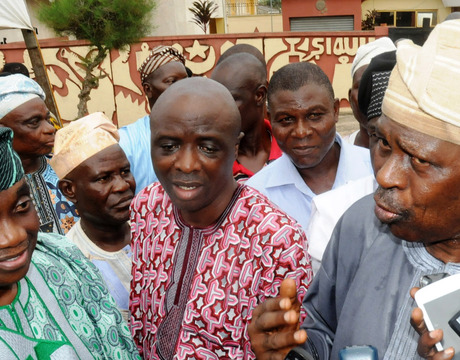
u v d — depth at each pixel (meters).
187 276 1.51
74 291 1.36
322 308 1.40
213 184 1.41
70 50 9.10
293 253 1.43
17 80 2.60
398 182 0.95
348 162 2.35
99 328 1.40
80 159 2.06
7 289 1.15
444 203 0.93
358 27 17.55
